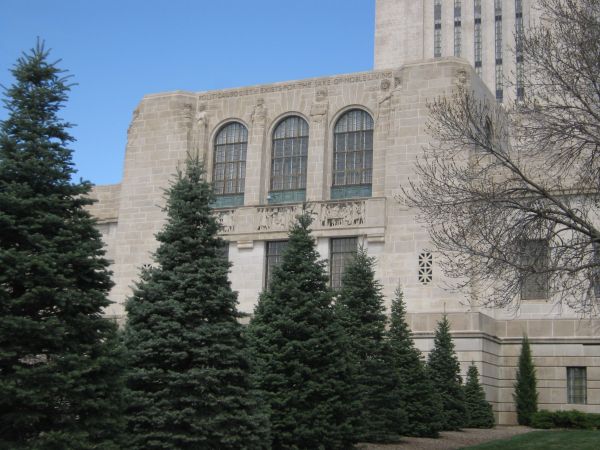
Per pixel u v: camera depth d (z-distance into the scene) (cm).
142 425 2175
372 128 5009
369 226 4728
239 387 2253
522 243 2411
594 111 2481
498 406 4431
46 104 1923
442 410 3588
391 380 3192
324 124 5069
